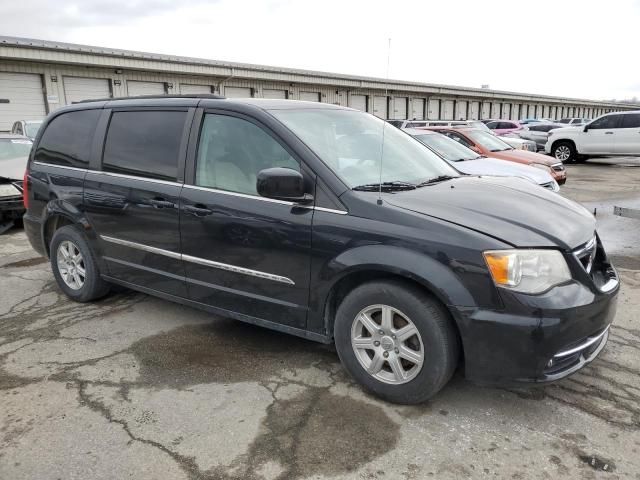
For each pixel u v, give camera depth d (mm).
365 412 2846
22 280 5273
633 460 2443
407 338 2803
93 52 18344
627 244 6469
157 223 3697
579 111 68250
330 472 2387
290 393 3047
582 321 2578
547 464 2422
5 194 7379
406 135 4297
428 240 2646
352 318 2951
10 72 17250
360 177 3150
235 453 2521
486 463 2434
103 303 4566
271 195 2908
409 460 2461
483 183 3518
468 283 2564
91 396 3043
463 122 15812
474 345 2596
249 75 23719
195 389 3105
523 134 24438
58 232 4527
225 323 4094
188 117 3639
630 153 17094
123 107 4086
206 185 3469
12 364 3455
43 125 4734
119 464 2447
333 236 2900
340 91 29688
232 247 3318
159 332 3936
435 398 2977
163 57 21578
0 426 2760
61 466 2438
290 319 3215
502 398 2975
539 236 2648
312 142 3199
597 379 3158
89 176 4176
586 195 11023
